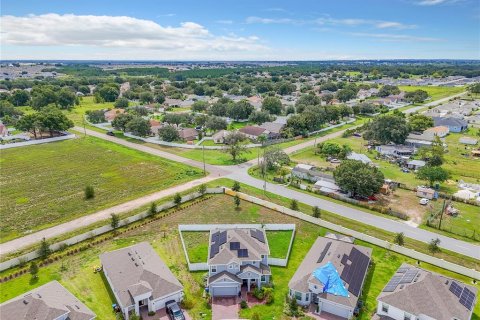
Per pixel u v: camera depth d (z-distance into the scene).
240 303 47.62
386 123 124.06
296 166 98.62
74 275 52.94
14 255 57.38
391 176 96.25
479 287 50.97
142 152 117.44
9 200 78.88
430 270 55.12
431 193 81.44
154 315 45.34
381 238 64.19
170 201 78.38
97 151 118.12
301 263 53.41
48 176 94.25
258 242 54.59
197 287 50.75
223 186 87.44
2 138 131.38
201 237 64.19
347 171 80.56
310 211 74.94
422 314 41.81
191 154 115.56
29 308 40.81
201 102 197.12
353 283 47.78
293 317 45.12
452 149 122.75
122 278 48.22
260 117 162.88
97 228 65.31
